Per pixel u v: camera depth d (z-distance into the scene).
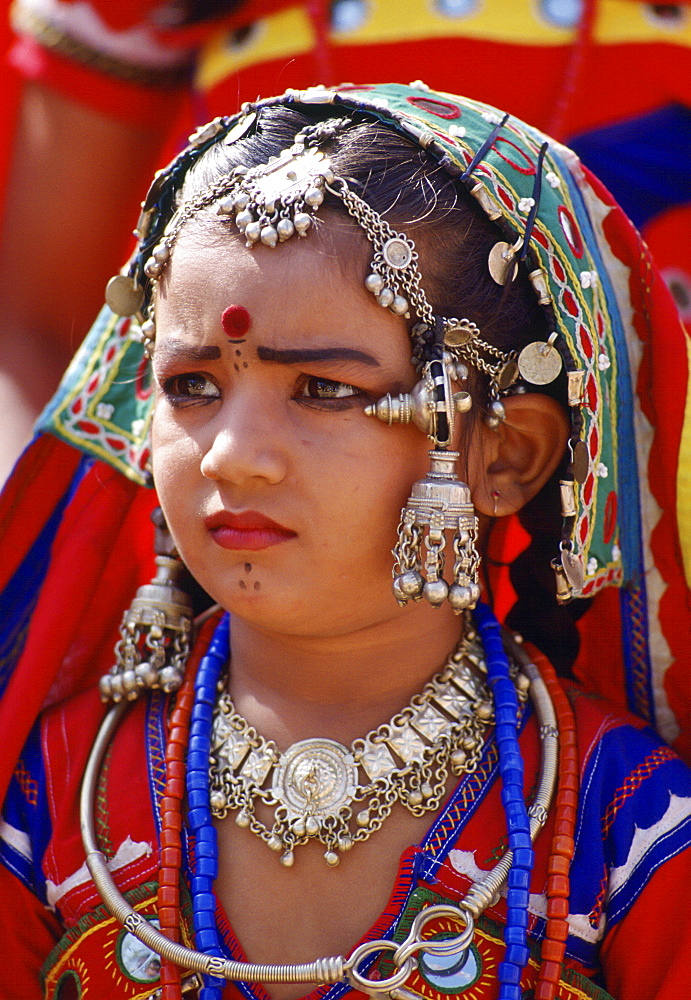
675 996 3.93
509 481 4.41
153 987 4.06
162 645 4.64
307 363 3.82
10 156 6.84
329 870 4.08
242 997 3.98
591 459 4.26
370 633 4.21
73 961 4.21
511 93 5.61
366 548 3.95
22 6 6.71
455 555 3.94
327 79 5.68
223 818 4.26
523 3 5.59
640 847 4.09
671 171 5.70
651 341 4.52
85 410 4.87
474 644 4.47
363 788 4.13
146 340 4.38
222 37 6.01
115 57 6.45
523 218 4.13
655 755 4.28
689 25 5.70
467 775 4.20
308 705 4.31
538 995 3.87
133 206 6.83
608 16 5.59
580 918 4.01
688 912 4.00
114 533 4.91
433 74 5.61
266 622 4.01
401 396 3.90
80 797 4.46
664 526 4.59
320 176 3.88
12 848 4.48
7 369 6.54
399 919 3.94
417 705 4.26
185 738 4.43
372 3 5.64
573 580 4.30
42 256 6.78
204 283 3.92
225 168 4.13
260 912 4.09
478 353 4.14
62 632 4.72
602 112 5.62
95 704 4.73
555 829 4.09
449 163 4.03
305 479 3.86
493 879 3.93
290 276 3.82
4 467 5.95
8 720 4.59
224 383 3.94
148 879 4.22
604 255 4.57
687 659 4.61
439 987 3.86
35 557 5.00
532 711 4.41
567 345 4.15
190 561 4.12
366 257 3.88
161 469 4.12
